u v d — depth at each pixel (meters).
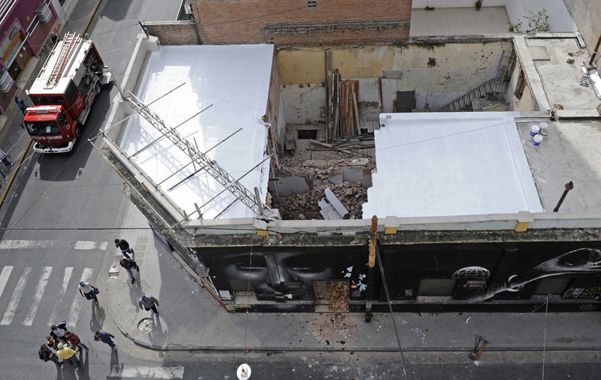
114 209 27.27
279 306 22.84
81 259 25.52
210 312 23.42
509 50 25.61
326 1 24.39
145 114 21.75
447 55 26.25
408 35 25.61
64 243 26.14
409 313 22.80
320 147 28.55
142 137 22.80
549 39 24.86
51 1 35.03
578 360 21.14
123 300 23.98
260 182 21.02
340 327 22.61
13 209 27.75
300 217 24.64
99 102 32.41
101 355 22.50
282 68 27.59
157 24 25.86
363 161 26.72
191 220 19.22
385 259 19.61
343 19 25.14
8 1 31.02
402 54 26.44
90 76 31.56
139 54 25.42
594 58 23.03
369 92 28.34
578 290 20.94
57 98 28.92
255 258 19.97
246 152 22.09
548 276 20.25
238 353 22.28
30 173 29.25
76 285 24.69
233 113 23.58
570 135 20.95
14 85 32.12
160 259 25.16
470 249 18.88
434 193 19.98
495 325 22.16
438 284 21.39
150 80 25.42
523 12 31.67
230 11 25.08
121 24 36.94
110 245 25.89
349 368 21.61
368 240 18.77
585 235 18.11
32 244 26.22
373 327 22.53
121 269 24.97
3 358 22.64
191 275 24.42
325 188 25.22
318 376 21.48
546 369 21.00
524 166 20.19
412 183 20.36
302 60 27.09
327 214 24.16
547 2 28.86
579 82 22.94
